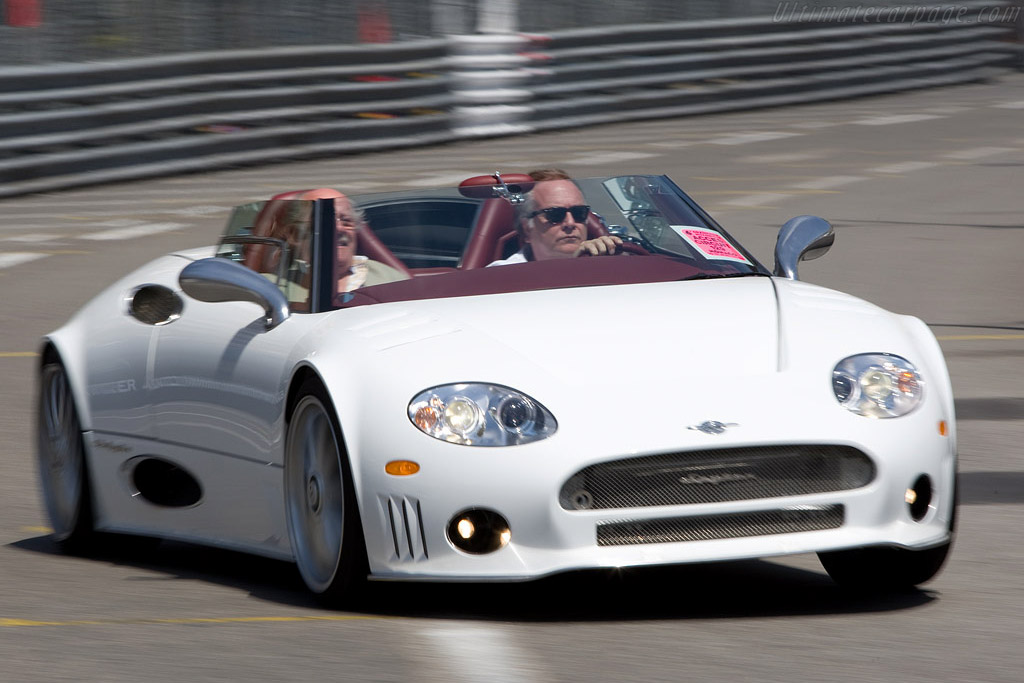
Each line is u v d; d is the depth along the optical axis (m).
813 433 15.15
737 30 93.56
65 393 21.41
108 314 21.12
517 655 14.27
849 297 18.23
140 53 72.69
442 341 16.19
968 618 15.73
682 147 75.94
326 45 76.38
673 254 19.48
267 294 18.11
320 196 19.92
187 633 15.38
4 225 56.91
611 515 14.99
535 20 86.00
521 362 15.74
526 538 15.03
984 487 22.81
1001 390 30.42
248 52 72.62
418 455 15.24
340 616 16.17
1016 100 98.31
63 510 21.53
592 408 15.17
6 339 37.62
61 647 14.84
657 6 91.25
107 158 67.69
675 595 17.23
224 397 18.27
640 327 16.47
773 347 16.17
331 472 16.47
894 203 58.03
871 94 101.69
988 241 49.94
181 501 19.59
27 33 70.56
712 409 15.18
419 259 18.75
